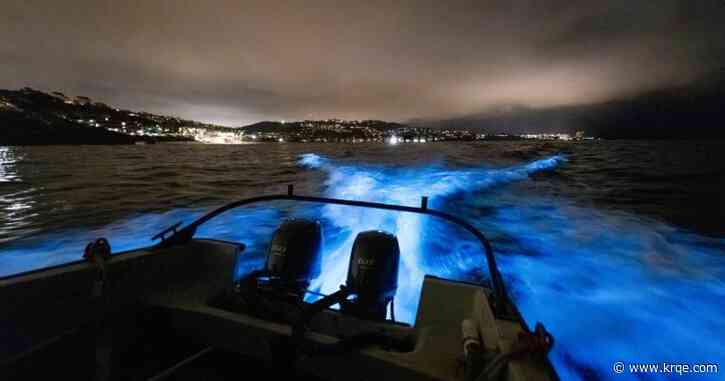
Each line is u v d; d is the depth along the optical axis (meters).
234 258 2.51
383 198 12.14
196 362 1.92
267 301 2.22
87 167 27.83
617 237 7.85
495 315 1.65
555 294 4.92
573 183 17.89
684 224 9.52
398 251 2.60
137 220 9.87
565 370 3.34
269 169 26.28
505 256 6.47
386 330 2.10
